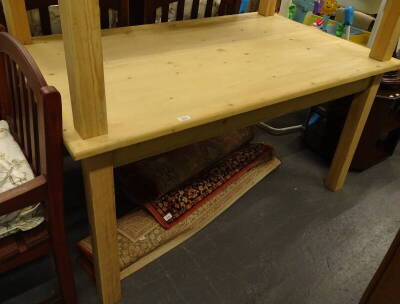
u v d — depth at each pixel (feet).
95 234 3.62
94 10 2.58
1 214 2.92
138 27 5.36
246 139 6.64
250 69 4.49
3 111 4.24
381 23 4.94
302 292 4.62
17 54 3.17
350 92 5.14
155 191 5.23
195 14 6.75
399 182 6.65
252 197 6.03
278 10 8.10
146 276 4.63
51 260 4.71
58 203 3.22
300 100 4.62
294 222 5.63
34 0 4.93
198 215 5.33
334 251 5.20
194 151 5.90
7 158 3.64
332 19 8.04
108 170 3.30
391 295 3.40
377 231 5.59
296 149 7.30
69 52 2.71
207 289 4.56
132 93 3.71
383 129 6.34
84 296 4.33
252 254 5.06
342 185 6.41
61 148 2.95
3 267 3.26
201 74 4.24
